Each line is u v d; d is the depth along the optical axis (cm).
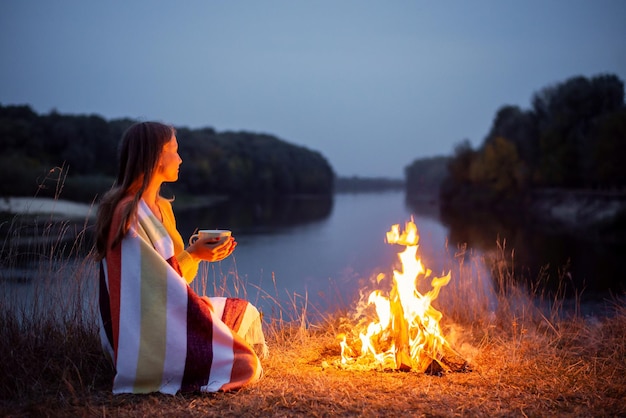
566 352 397
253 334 357
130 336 286
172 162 320
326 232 3359
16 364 311
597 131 4522
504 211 5638
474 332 479
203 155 9612
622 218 3062
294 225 4006
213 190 9600
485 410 279
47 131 5938
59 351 338
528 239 2722
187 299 293
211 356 293
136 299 288
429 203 8106
